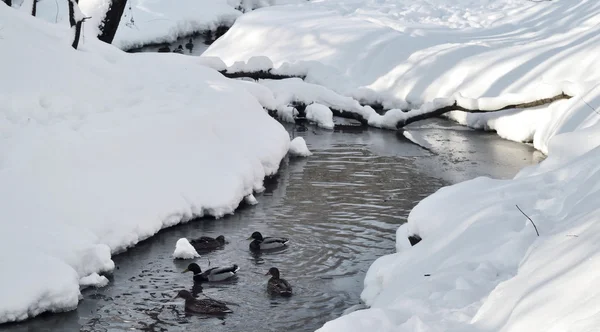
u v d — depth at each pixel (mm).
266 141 17109
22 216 11031
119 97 15906
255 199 14945
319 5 35406
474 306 6949
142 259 11828
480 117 22234
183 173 14078
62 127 13281
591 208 8062
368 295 9828
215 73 19859
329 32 28594
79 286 10562
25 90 14500
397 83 24875
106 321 9695
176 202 13453
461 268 8031
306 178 16828
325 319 9883
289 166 17891
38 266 9977
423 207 11008
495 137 21203
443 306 7109
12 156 12055
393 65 25875
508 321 6117
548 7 31812
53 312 9828
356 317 6930
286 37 29203
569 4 31609
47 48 16219
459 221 9711
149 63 18906
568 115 18453
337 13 32062
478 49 25031
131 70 17844
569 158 11883
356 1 37250
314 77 25953
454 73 23953
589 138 12055
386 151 19562
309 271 11562
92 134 13336
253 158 15930
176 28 38156
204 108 16281
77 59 16594
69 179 12219
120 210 12359
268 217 14039
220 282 11078
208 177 14367
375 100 24609
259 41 29688
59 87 15156
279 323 9758
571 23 29031
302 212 14375
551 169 11750
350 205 14859
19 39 15984
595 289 5613
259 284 11039
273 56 28469
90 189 12297
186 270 11414
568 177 10305
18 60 15273
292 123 23172
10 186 11469
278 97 23547
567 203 8953
